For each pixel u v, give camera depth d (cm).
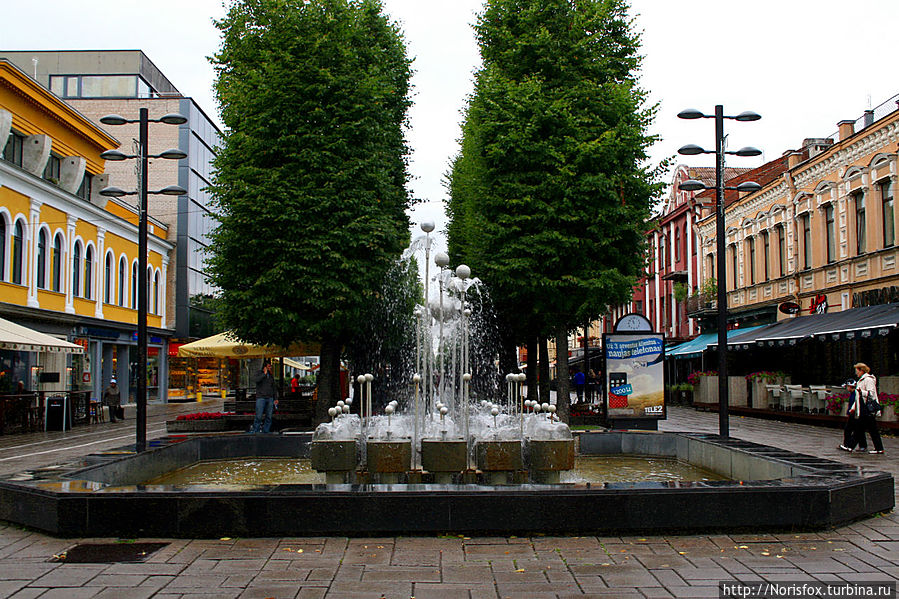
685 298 4106
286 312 1912
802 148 3198
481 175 1983
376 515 662
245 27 2059
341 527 661
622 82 1984
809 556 603
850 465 821
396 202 2344
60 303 2944
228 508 663
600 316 2061
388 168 2191
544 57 1908
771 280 3172
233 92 1995
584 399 3139
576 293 1889
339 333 1998
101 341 3372
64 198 2941
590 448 1236
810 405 2162
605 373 1848
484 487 679
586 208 1855
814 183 2838
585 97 1888
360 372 2586
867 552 615
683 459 1185
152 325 4047
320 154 1909
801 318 2752
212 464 1184
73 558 600
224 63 2109
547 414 1069
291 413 2114
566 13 1952
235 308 1930
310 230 1895
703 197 4178
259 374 1817
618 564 583
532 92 1847
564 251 1864
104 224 3372
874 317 2052
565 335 1986
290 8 1973
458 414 1238
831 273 2706
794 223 2978
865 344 2325
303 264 1914
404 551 619
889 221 2356
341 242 1923
